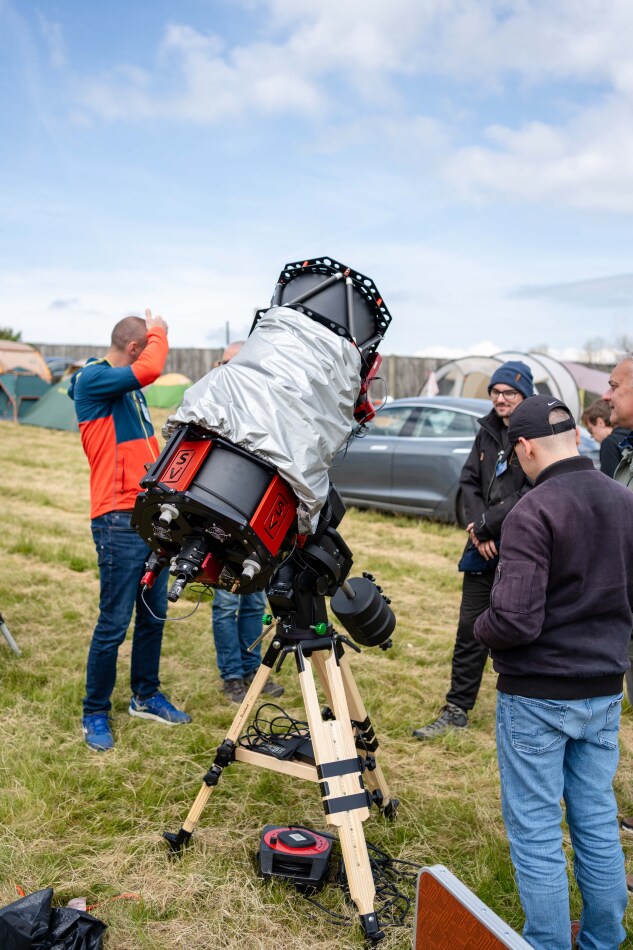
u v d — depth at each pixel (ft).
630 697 10.78
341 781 8.14
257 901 8.46
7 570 21.52
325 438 7.72
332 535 8.54
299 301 8.27
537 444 7.43
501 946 5.05
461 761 11.93
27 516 29.45
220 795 10.73
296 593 8.48
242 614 14.46
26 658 15.26
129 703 13.26
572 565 6.99
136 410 12.10
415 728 13.06
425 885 5.96
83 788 10.68
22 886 8.52
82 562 22.38
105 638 11.82
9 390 62.59
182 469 7.41
